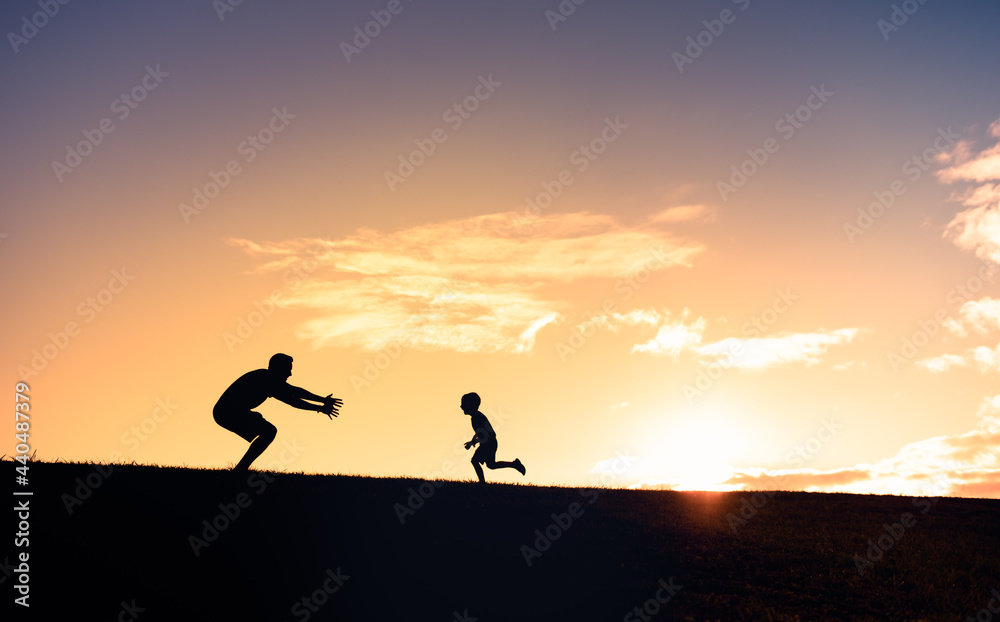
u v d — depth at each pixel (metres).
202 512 11.87
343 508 13.23
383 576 10.77
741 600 10.77
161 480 13.16
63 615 8.45
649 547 13.02
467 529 13.09
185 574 9.88
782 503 19.52
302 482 14.71
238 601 9.48
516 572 11.37
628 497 18.12
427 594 10.37
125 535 10.64
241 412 13.34
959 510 19.91
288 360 13.84
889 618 10.58
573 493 17.80
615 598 10.58
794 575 12.20
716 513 16.94
